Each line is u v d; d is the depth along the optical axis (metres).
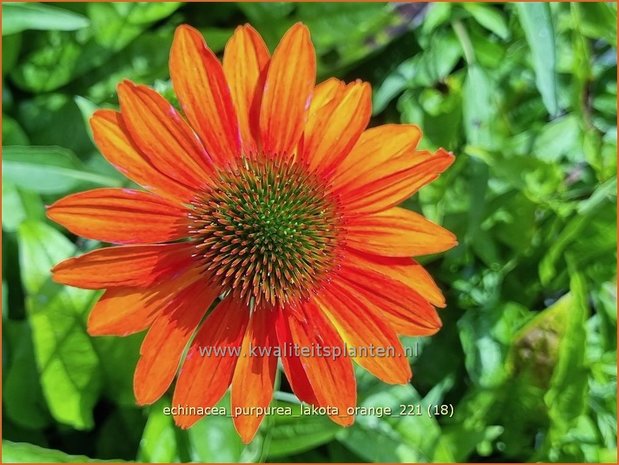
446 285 0.25
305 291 0.18
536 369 0.23
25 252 0.20
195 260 0.18
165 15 0.23
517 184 0.22
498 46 0.25
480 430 0.23
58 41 0.23
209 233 0.18
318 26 0.23
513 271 0.25
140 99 0.16
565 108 0.26
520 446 0.24
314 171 0.18
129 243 0.16
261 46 0.17
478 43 0.25
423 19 0.23
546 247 0.24
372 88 0.25
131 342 0.21
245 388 0.17
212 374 0.17
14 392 0.21
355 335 0.18
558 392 0.22
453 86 0.24
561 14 0.25
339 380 0.17
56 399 0.20
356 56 0.23
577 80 0.24
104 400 0.23
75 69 0.23
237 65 0.17
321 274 0.18
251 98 0.18
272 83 0.17
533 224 0.23
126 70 0.23
